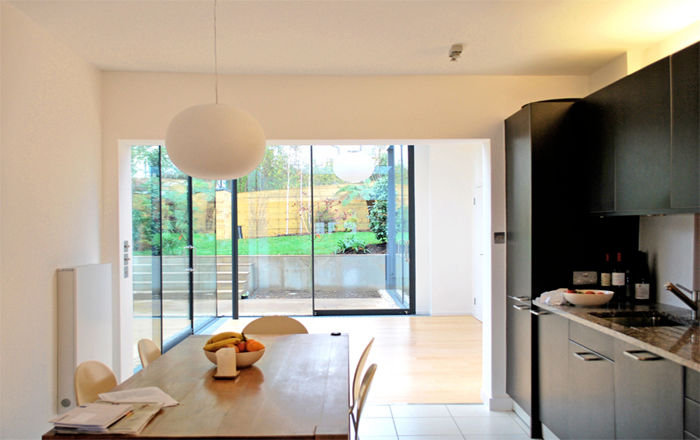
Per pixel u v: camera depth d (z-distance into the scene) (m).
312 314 7.15
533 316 3.21
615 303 2.95
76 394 2.03
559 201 3.18
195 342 2.91
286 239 7.19
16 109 2.55
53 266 2.91
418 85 3.71
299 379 2.16
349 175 7.05
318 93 3.68
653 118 2.41
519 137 3.39
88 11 2.55
